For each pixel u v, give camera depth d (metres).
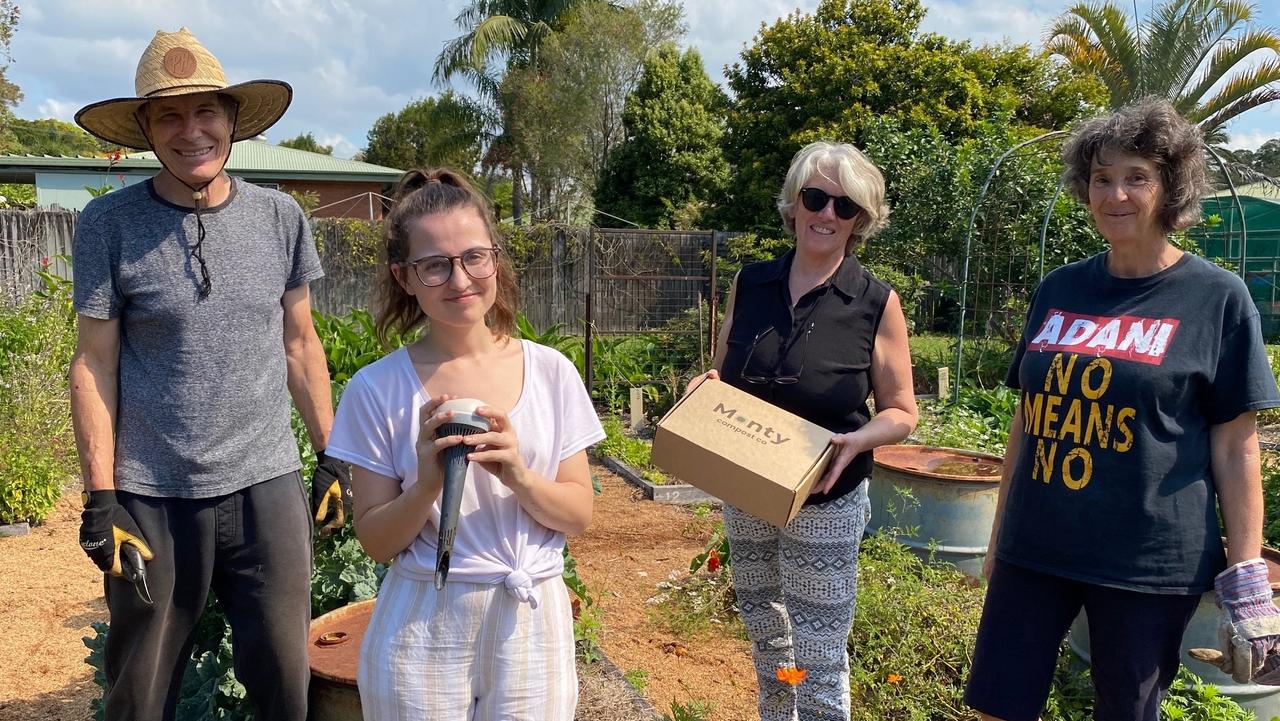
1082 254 12.09
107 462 2.40
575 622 3.80
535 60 29.67
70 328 8.52
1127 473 2.24
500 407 1.95
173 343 2.46
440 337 1.98
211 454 2.48
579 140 29.97
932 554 4.71
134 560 2.36
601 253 15.43
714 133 27.83
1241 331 2.19
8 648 4.19
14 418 6.79
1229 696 3.41
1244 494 2.22
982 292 12.91
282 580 2.58
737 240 14.78
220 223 2.53
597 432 2.09
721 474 2.54
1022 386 2.52
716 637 4.37
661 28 30.23
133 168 20.28
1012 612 2.44
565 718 1.97
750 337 2.85
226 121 2.54
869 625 3.85
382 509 1.87
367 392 1.94
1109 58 19.62
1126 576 2.23
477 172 32.44
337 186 26.09
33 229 12.73
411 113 45.38
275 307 2.65
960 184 12.94
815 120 20.19
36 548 5.62
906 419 2.69
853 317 2.72
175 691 2.60
